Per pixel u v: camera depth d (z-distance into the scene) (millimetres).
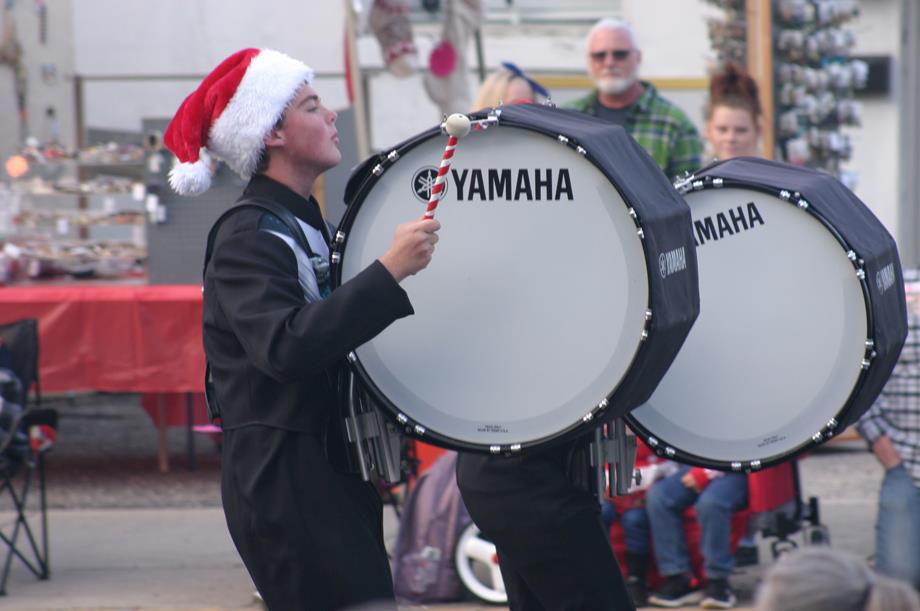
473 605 16406
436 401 8742
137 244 25312
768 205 9188
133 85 32281
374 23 26156
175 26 31906
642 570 16281
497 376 8625
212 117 9133
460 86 26203
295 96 9125
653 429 9477
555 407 8539
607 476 9625
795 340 9164
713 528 15844
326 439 8867
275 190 9109
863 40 34969
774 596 5754
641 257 8211
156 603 16703
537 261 8484
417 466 17344
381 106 30078
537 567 9641
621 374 8328
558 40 31016
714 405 9359
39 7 32062
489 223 8562
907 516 15266
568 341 8469
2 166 25969
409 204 8680
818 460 24406
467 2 26109
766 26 24047
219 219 8945
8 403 17156
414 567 16484
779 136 24703
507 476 9562
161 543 19500
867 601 5617
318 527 8773
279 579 8938
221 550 19125
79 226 25391
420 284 8695
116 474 24047
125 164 25250
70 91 32312
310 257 8945
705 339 9367
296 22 30812
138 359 22594
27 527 17766
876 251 9289
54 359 22672
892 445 15531
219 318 8875
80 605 16609
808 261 9102
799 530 16547
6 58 31594
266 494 8789
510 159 8477
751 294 9258
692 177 9352
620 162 8508
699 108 26906
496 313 8602
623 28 19422
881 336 9039
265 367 8375
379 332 8328
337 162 9312
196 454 25750
